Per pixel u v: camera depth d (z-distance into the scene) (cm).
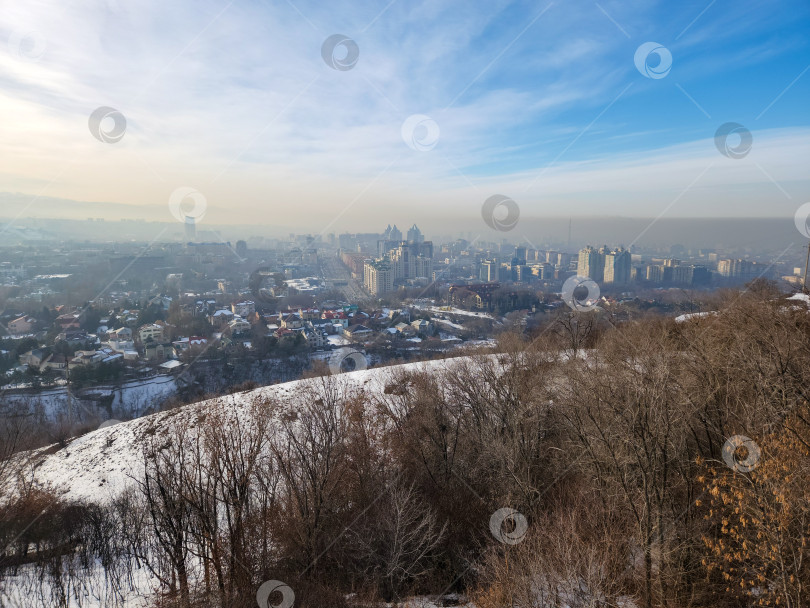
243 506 1873
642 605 1254
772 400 1327
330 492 1969
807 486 1034
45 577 2036
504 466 1972
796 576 1005
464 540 1827
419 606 1568
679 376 1559
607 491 1513
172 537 1839
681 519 1345
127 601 1923
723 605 1166
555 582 1209
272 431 2341
